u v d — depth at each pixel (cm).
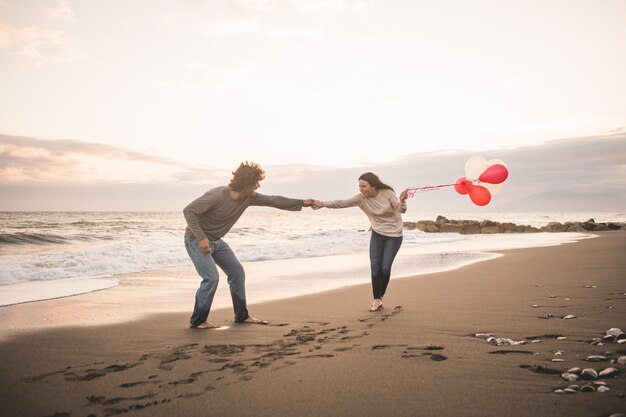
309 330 468
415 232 3038
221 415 254
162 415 255
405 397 273
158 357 372
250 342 418
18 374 332
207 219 504
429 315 529
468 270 994
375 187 597
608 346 369
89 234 2245
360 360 351
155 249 1356
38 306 629
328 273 1010
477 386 286
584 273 888
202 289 494
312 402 269
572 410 243
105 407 268
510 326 459
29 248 1692
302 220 6462
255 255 1395
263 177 512
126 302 662
